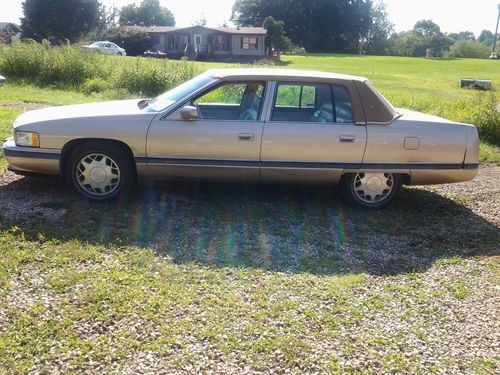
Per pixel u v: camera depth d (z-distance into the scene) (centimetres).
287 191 676
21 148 580
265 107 590
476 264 491
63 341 330
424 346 349
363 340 351
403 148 595
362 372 318
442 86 2992
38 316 355
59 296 383
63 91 1788
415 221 603
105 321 354
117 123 575
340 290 420
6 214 535
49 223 520
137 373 306
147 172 589
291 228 555
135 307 373
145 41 5781
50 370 304
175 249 480
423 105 1493
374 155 594
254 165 586
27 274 413
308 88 596
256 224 559
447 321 383
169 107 582
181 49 5900
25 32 6906
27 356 314
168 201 611
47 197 599
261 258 473
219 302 388
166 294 395
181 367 313
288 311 382
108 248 471
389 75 3788
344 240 534
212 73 625
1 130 920
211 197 636
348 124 590
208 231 530
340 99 595
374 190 619
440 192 725
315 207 626
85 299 378
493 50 9244
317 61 5538
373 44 10250
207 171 588
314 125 586
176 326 353
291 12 9519
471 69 5059
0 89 1686
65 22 6831
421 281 448
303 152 585
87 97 1655
